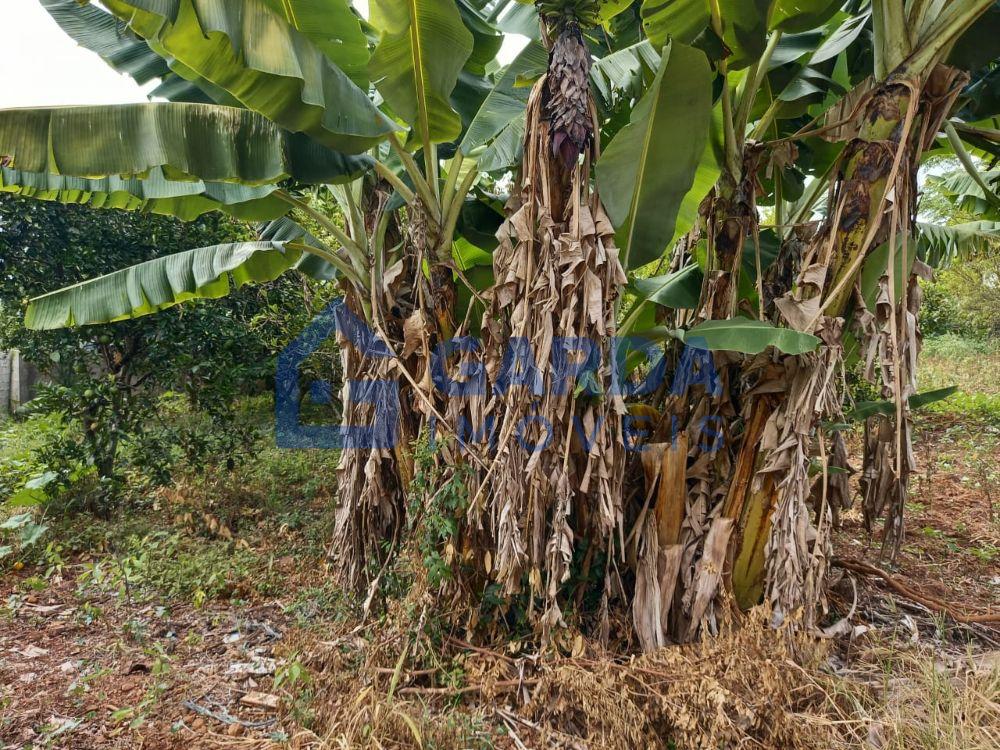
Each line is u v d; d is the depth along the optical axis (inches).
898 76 113.6
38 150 102.4
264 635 144.7
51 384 219.3
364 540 151.3
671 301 143.6
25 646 139.6
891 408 137.5
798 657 117.8
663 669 108.7
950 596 166.4
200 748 103.7
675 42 103.0
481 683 111.0
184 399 282.7
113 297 166.4
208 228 246.2
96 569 158.2
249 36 96.0
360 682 108.0
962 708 102.3
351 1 156.1
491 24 161.8
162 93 141.9
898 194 116.6
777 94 152.0
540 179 115.1
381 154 163.0
